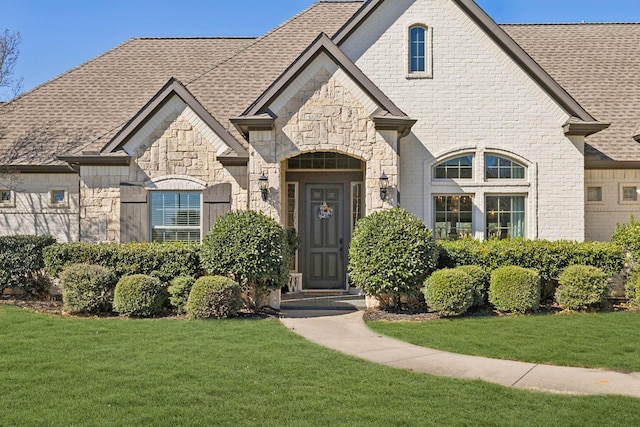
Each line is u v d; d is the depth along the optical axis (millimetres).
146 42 20062
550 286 12492
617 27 19547
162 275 11953
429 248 11570
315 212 15344
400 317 11172
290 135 12719
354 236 11992
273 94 12617
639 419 5668
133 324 10234
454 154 14266
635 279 12281
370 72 14422
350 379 6957
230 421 5566
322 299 13680
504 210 14430
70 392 6383
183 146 13758
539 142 14250
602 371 7480
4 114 16797
